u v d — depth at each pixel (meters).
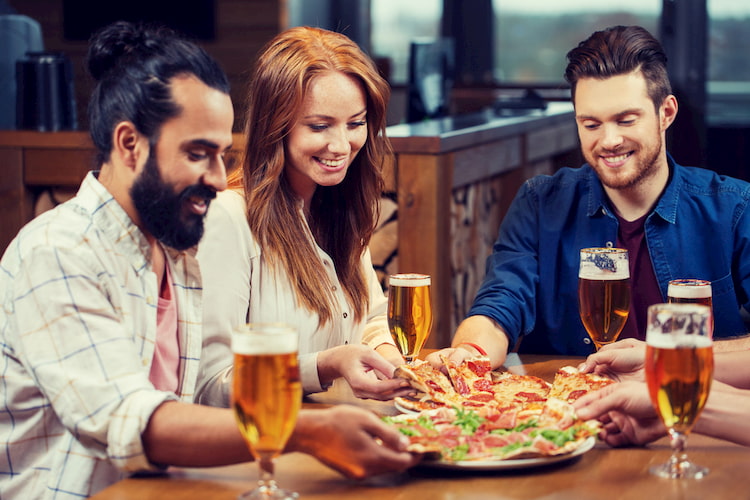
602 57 2.04
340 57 1.87
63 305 1.37
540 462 1.27
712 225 2.21
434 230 3.41
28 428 1.46
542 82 8.18
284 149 1.88
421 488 1.23
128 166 1.41
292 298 1.87
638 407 1.38
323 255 1.94
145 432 1.29
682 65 7.73
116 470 1.43
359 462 1.23
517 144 4.56
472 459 1.27
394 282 1.70
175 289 1.60
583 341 2.29
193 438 1.27
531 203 2.36
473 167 3.86
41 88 3.76
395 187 3.45
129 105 1.38
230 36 7.11
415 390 1.62
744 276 2.20
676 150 5.67
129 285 1.48
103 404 1.32
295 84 1.82
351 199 2.02
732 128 6.32
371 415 1.24
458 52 8.31
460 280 3.91
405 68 8.47
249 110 1.87
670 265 2.21
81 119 4.38
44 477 1.46
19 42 4.49
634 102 2.03
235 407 1.17
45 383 1.35
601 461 1.33
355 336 2.02
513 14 8.20
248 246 1.83
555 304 2.31
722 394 1.40
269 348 1.15
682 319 1.21
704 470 1.27
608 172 2.09
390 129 3.72
